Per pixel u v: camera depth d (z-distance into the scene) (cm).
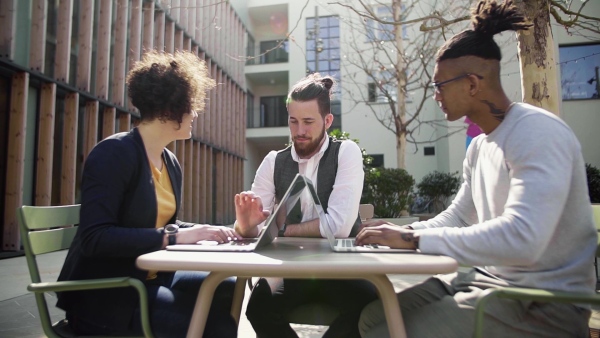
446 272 103
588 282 128
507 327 127
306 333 307
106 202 145
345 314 170
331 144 224
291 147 236
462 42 144
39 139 752
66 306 146
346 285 172
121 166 152
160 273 179
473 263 122
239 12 2003
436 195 1312
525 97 341
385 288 118
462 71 143
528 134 127
